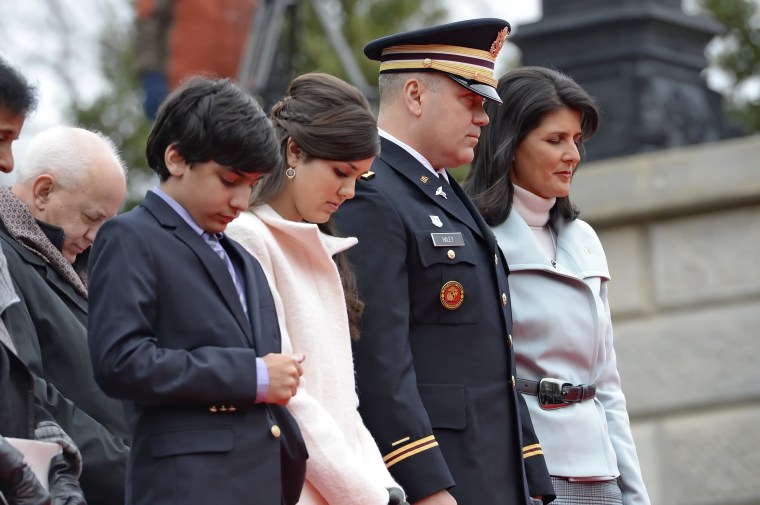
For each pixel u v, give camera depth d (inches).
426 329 502.3
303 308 456.4
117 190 523.2
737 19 1201.4
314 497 445.7
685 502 925.8
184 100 413.1
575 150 563.5
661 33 938.1
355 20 1234.0
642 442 938.7
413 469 475.8
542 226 573.0
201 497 394.9
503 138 562.3
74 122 1284.4
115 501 483.2
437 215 510.6
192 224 418.3
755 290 920.3
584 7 935.0
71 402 484.1
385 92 530.6
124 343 395.2
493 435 503.2
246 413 406.0
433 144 521.7
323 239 467.5
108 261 404.8
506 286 525.0
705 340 928.3
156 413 402.9
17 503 387.9
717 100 978.7
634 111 932.6
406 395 482.3
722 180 919.7
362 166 469.4
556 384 548.4
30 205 517.0
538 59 949.2
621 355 944.9
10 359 425.7
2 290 442.0
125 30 1387.8
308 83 474.3
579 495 547.8
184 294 408.5
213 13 990.4
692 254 933.2
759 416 914.1
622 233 949.2
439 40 520.7
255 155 410.9
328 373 457.1
